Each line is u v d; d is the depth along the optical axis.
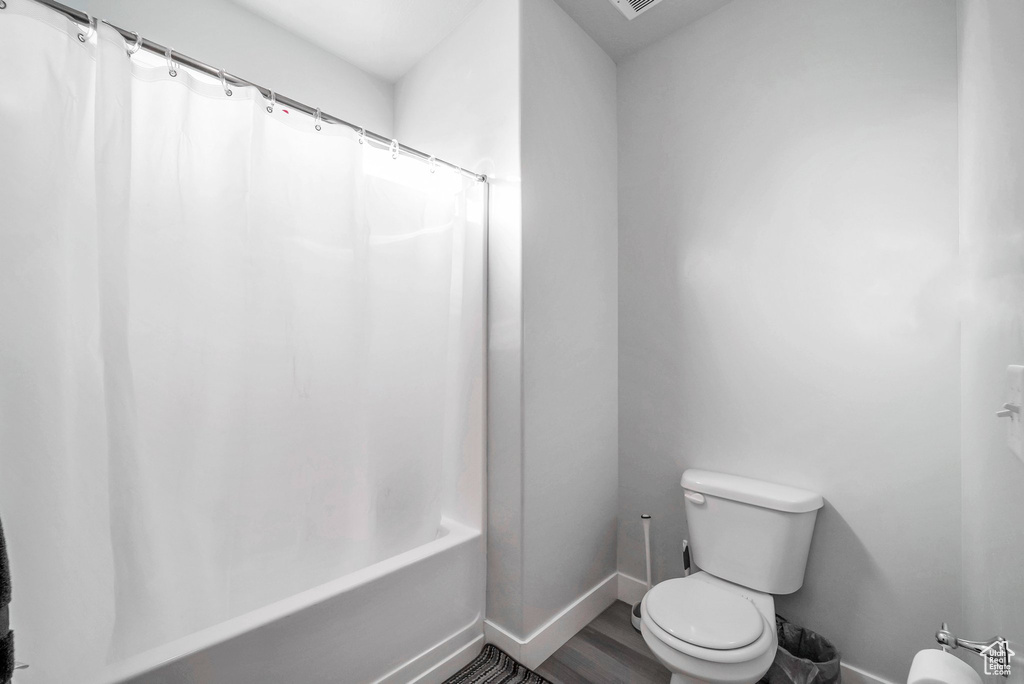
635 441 2.10
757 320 1.75
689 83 1.96
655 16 1.92
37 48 0.93
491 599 1.76
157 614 1.08
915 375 1.42
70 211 0.98
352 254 1.43
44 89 0.93
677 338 1.97
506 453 1.70
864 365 1.52
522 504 1.65
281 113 1.33
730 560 1.64
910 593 1.42
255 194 1.24
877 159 1.50
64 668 0.95
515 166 1.68
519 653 1.65
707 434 1.87
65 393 0.96
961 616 1.32
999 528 0.76
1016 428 0.56
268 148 1.28
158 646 1.07
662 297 2.02
